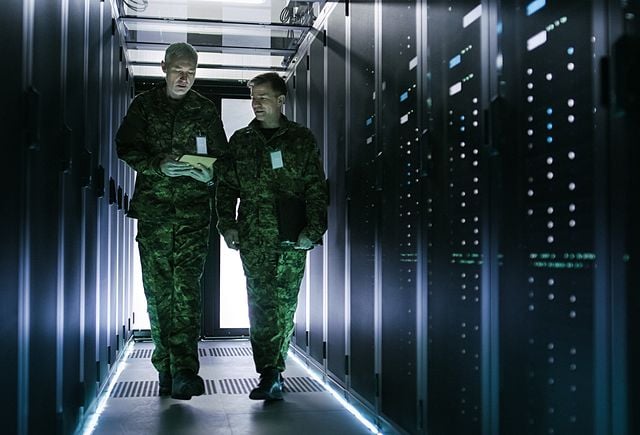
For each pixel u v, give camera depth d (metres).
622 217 1.47
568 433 1.70
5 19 1.88
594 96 1.58
